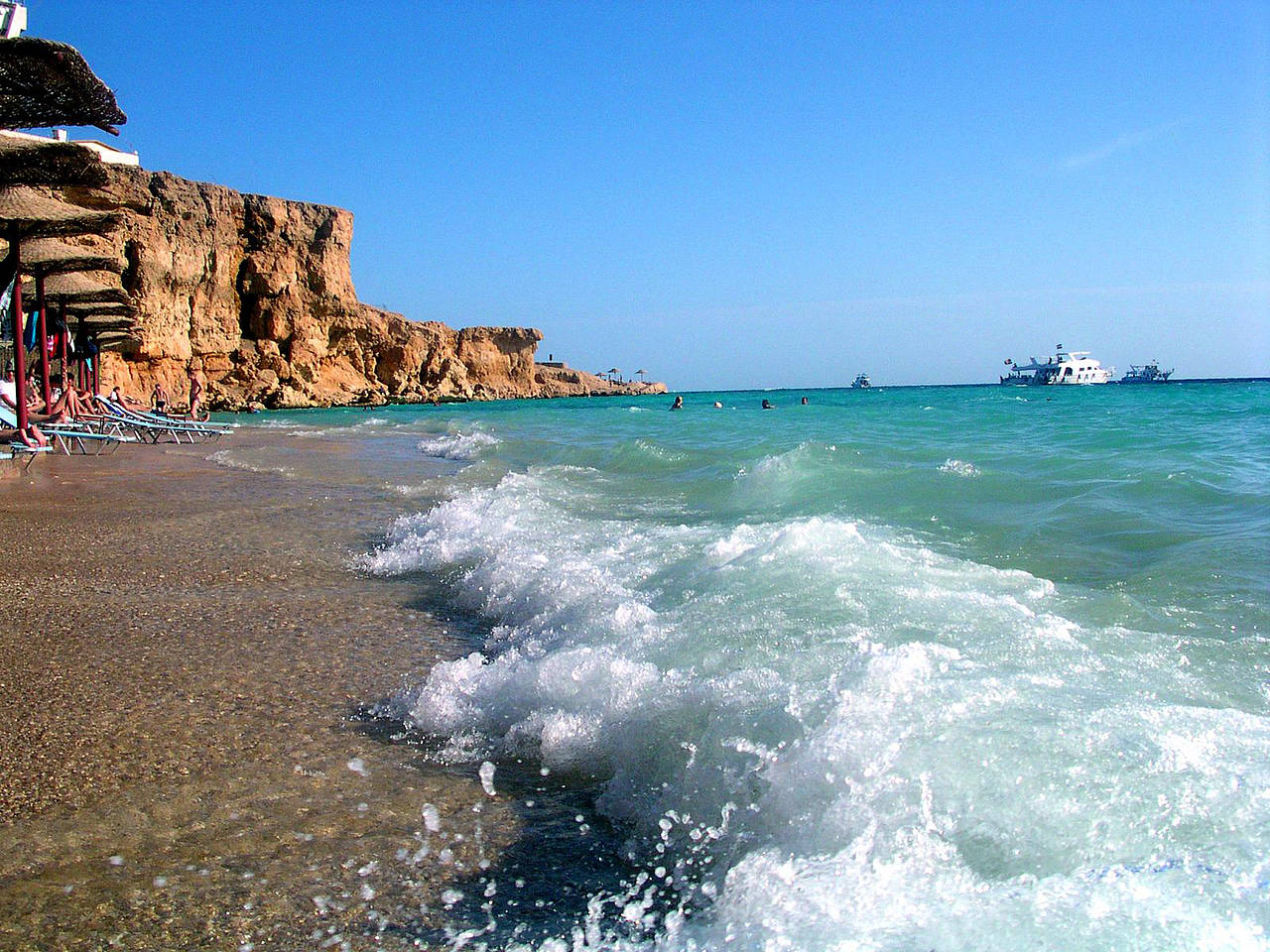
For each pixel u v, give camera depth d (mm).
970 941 2020
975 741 2828
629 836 2955
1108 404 40719
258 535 8703
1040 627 4266
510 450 19375
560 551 7141
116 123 12422
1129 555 6258
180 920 2508
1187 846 2301
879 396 90000
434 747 3734
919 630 4219
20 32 29812
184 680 4527
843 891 2322
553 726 3701
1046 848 2375
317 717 4062
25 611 5867
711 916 2416
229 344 66312
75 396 22672
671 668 4035
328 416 46938
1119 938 1967
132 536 8602
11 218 14094
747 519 8617
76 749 3682
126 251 57719
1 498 11328
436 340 85438
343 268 75188
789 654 3947
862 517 8305
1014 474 10539
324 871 2771
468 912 2539
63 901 2600
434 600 6258
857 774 2750
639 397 112125
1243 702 3354
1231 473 9789
